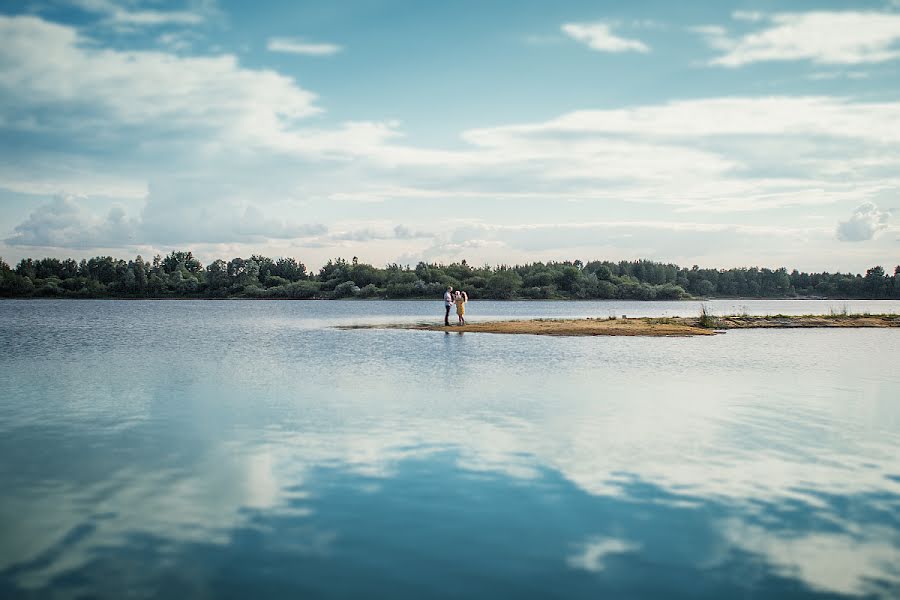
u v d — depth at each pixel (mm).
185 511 8953
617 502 9375
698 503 9352
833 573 7176
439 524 8492
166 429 13930
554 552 7641
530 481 10336
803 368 25375
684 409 16359
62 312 105188
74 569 7129
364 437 13203
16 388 19578
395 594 6570
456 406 16609
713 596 6602
